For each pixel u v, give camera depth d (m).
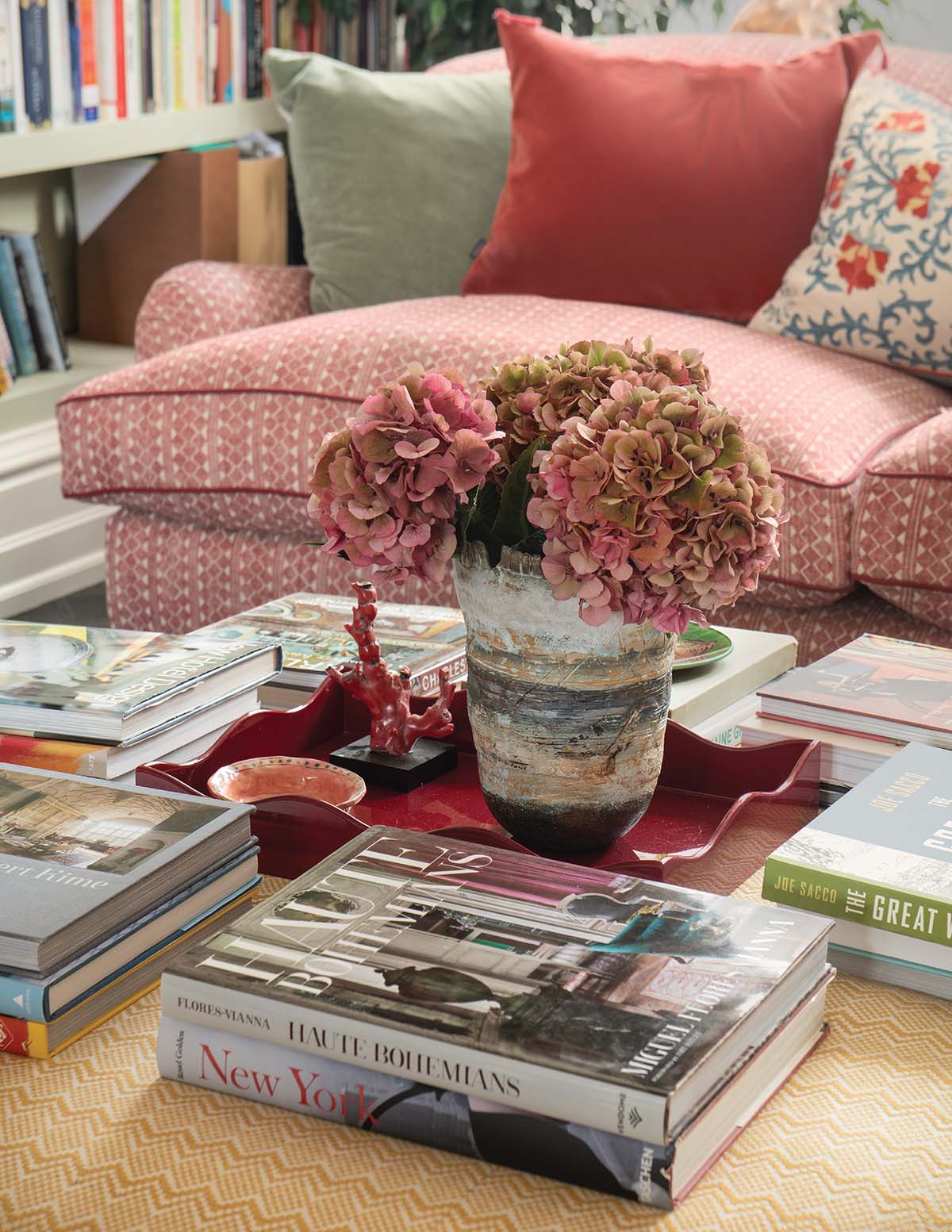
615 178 2.32
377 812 1.09
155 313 2.49
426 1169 0.68
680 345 2.08
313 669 1.30
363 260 2.57
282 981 0.73
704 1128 0.68
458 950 0.77
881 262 2.16
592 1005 0.71
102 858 0.86
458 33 3.68
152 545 2.34
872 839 0.92
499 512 0.92
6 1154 0.70
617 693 0.93
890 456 1.86
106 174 3.30
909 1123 0.73
